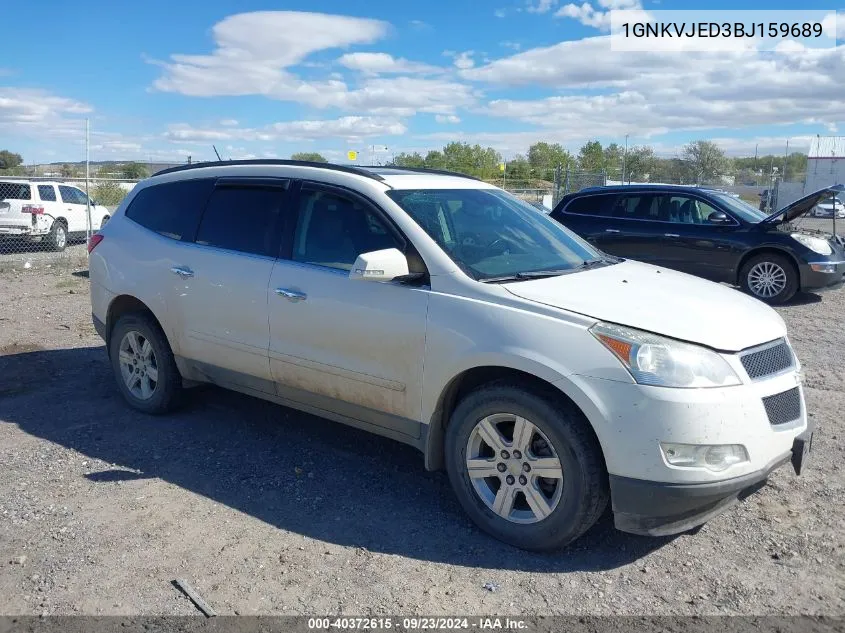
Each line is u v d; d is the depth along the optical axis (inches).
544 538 139.5
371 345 159.6
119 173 1059.3
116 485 169.2
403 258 151.3
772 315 156.6
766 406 134.7
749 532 151.1
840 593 129.6
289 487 169.8
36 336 318.3
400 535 148.6
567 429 134.0
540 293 144.6
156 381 212.5
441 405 152.8
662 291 154.6
